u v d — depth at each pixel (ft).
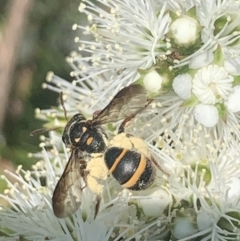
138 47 0.46
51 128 0.49
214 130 0.46
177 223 0.45
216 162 0.45
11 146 0.55
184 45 0.44
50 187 0.46
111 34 0.47
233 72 0.44
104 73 0.48
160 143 0.46
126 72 0.46
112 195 0.45
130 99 0.44
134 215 0.45
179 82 0.44
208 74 0.44
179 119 0.46
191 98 0.44
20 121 0.56
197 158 0.46
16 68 0.57
